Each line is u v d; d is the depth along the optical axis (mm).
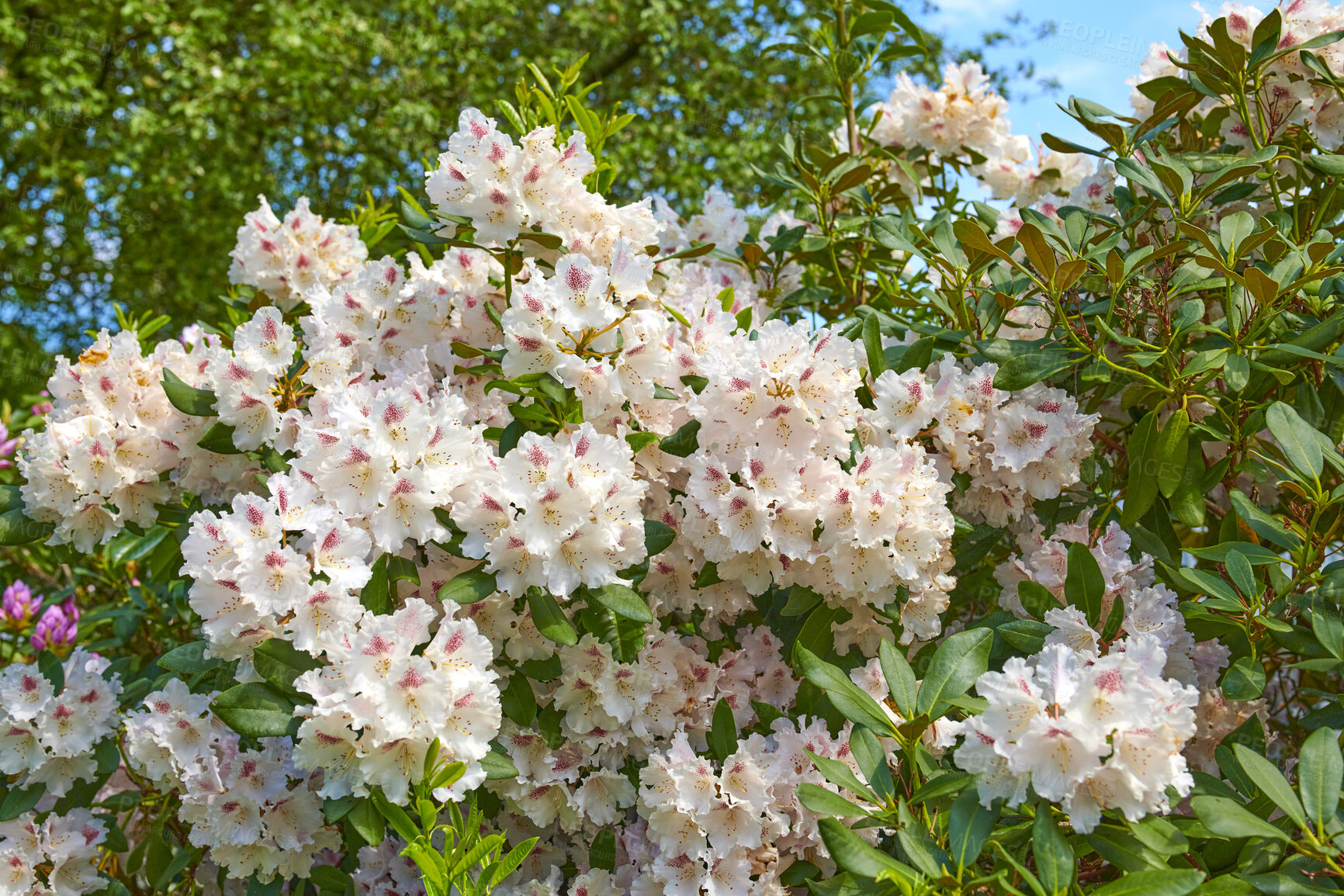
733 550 1352
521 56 5203
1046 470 1438
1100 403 1554
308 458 1335
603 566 1310
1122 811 1164
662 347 1390
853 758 1349
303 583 1271
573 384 1359
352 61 4734
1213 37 1491
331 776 1257
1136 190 1632
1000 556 1602
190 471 1472
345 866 1467
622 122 1590
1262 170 1542
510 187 1410
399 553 1329
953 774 1232
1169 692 1154
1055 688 1164
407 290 1515
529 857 1445
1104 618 1390
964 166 1959
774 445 1371
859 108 1933
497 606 1375
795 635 1493
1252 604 1330
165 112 4859
